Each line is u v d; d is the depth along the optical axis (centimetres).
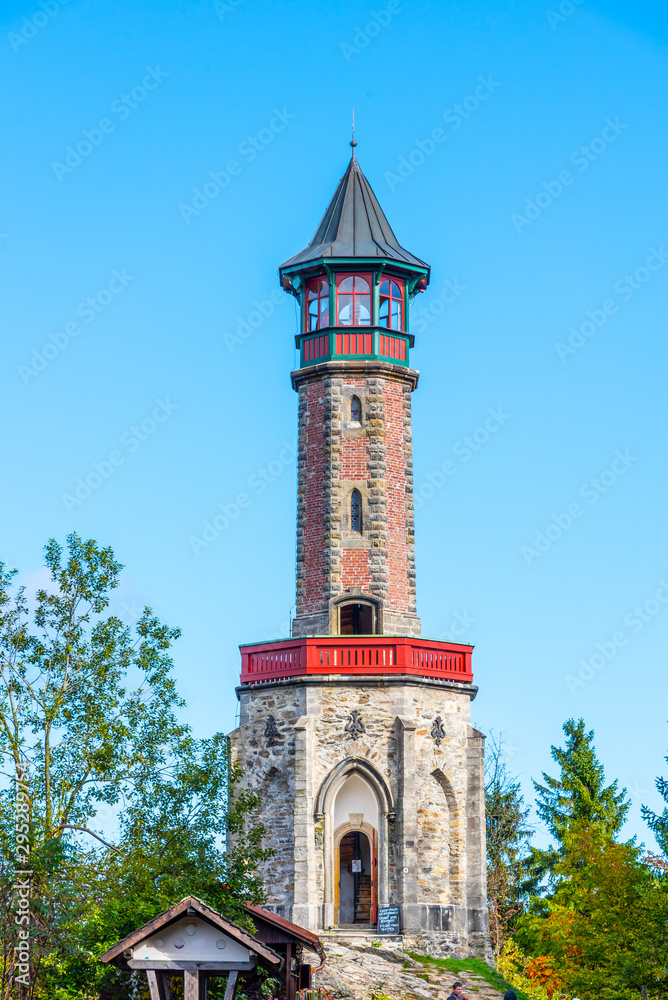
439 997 3747
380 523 4691
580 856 4722
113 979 2925
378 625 4594
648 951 3506
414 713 4375
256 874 4331
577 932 3841
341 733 4344
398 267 4881
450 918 4284
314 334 4888
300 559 4722
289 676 4425
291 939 2933
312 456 4791
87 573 3281
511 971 4875
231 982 2567
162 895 2883
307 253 4981
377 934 4178
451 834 4409
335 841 4328
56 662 3191
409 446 4838
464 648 4559
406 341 4916
